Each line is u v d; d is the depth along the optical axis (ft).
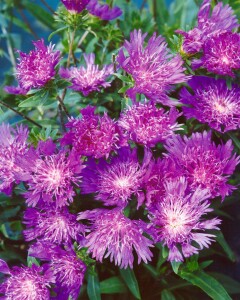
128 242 1.50
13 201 1.72
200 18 1.69
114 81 1.86
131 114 1.50
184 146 1.52
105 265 1.82
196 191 1.46
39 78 1.57
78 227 1.55
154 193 1.48
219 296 1.60
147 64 1.59
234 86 1.67
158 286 1.86
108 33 2.04
